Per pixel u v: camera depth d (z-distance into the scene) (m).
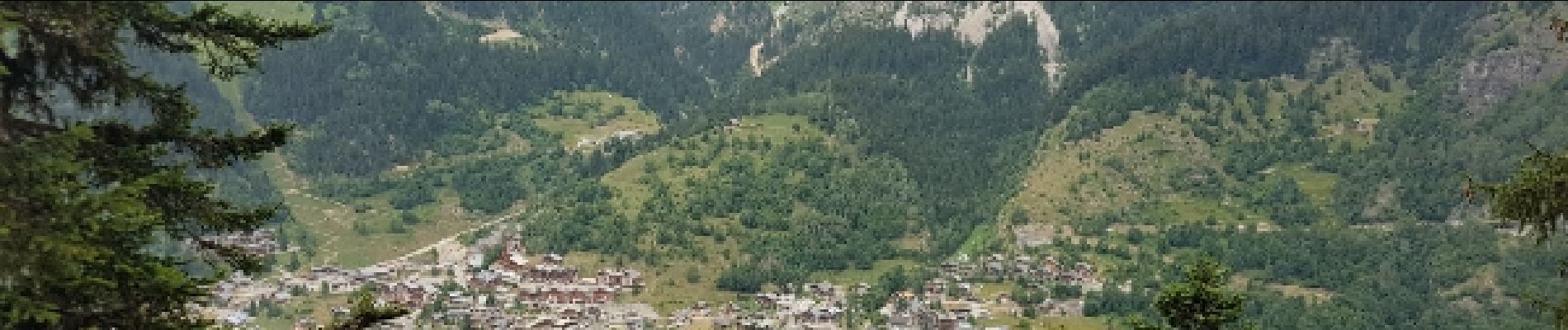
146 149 34.84
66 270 29.97
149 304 33.59
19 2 31.03
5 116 32.19
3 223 29.38
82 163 31.28
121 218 30.78
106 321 32.62
